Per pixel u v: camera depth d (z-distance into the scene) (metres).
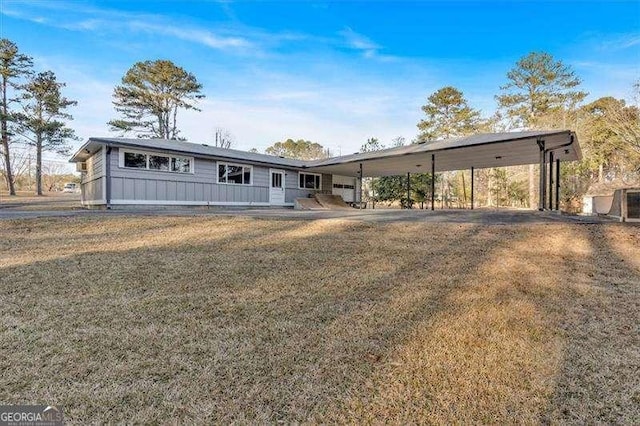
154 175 11.90
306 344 2.37
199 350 2.28
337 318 2.83
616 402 1.73
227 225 7.48
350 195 20.08
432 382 1.90
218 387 1.88
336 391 1.83
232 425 1.58
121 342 2.39
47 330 2.57
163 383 1.91
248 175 14.86
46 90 26.75
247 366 2.09
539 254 4.84
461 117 29.06
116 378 1.96
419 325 2.66
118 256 4.81
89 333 2.53
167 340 2.43
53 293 3.38
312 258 4.82
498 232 6.29
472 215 9.26
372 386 1.87
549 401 1.73
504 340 2.38
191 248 5.37
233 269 4.28
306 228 7.12
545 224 6.79
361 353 2.24
